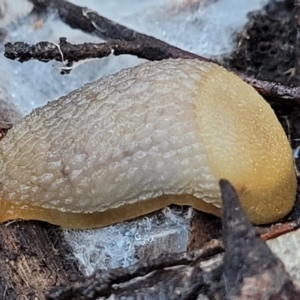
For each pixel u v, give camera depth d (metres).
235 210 0.06
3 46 0.08
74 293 0.06
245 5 0.08
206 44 0.08
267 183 0.06
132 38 0.08
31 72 0.08
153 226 0.07
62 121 0.07
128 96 0.07
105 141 0.06
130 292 0.06
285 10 0.08
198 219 0.07
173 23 0.08
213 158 0.06
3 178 0.07
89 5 0.08
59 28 0.08
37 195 0.07
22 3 0.08
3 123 0.08
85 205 0.07
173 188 0.06
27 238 0.07
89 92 0.07
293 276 0.06
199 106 0.06
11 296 0.06
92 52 0.07
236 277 0.06
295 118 0.07
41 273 0.07
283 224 0.06
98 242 0.07
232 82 0.07
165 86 0.07
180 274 0.06
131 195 0.07
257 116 0.07
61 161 0.07
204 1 0.08
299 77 0.08
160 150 0.06
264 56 0.08
